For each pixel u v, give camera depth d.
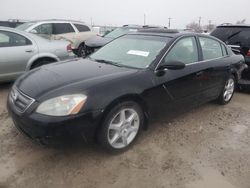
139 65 3.70
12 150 3.31
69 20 10.80
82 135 2.92
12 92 3.35
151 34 4.32
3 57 5.29
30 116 2.83
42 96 2.90
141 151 3.45
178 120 4.48
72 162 3.13
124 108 3.23
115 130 3.24
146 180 2.92
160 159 3.31
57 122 2.76
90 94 2.93
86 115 2.88
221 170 3.17
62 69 3.62
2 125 3.96
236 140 3.93
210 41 4.78
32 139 2.99
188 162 3.28
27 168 2.99
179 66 3.53
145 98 3.41
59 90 2.92
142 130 3.76
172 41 3.96
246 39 6.18
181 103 4.08
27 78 3.48
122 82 3.21
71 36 10.45
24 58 5.55
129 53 4.04
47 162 3.11
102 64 3.84
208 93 4.67
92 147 3.45
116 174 2.98
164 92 3.68
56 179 2.85
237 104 5.54
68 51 6.28
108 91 3.04
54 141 2.83
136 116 3.42
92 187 2.77
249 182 2.98
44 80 3.24
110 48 4.44
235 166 3.27
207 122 4.49
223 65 4.85
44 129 2.76
